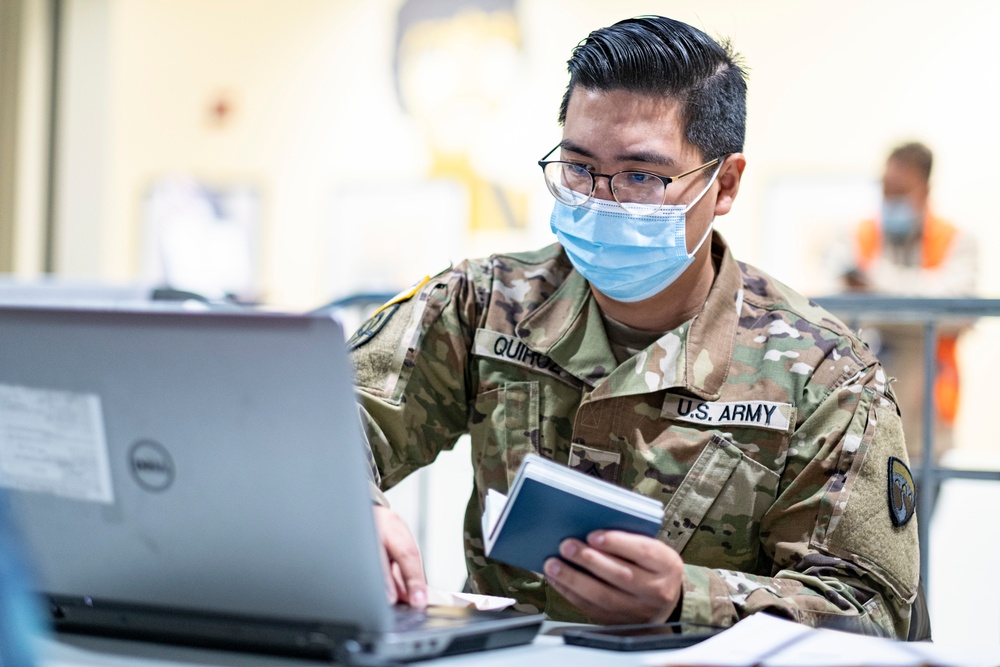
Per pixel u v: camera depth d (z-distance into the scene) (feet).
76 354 3.14
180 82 19.61
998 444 14.37
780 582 4.17
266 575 3.12
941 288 13.23
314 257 18.84
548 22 17.56
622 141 4.68
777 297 5.12
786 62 15.89
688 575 3.94
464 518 5.10
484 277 5.32
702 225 4.87
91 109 19.49
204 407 3.04
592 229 4.73
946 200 15.15
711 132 4.81
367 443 4.89
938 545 10.68
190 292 7.63
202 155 19.44
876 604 4.25
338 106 18.79
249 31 19.35
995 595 9.82
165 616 3.28
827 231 15.55
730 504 4.65
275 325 2.91
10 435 3.28
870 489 4.43
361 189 18.61
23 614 2.52
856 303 7.70
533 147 17.62
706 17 16.39
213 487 3.08
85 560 3.33
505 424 4.99
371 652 3.02
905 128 15.38
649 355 4.84
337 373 2.89
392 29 18.52
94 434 3.18
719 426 4.71
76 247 19.43
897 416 4.69
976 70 15.12
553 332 5.05
